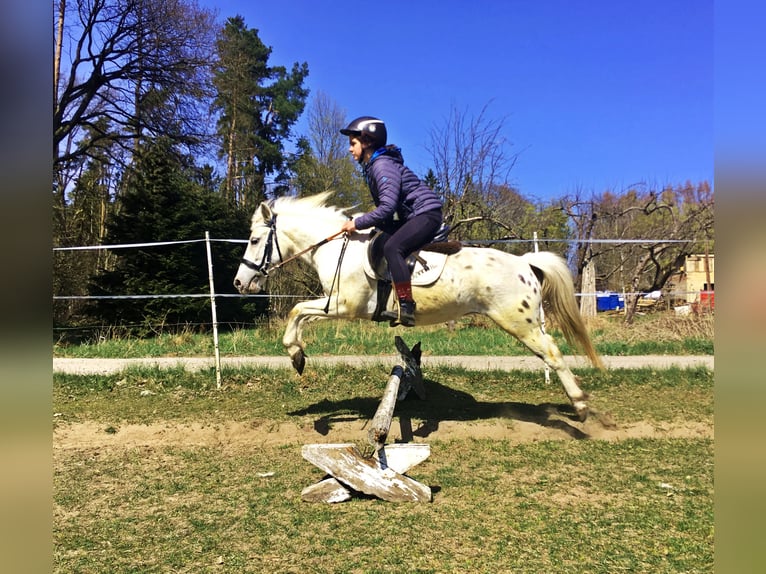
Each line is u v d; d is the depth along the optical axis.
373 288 4.97
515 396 6.61
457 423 5.32
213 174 30.62
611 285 20.64
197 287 15.55
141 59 18.06
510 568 2.71
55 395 6.71
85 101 18.23
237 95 30.61
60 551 2.93
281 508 3.52
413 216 4.73
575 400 5.07
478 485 3.87
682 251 14.89
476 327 13.61
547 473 4.09
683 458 4.40
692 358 8.89
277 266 5.49
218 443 4.95
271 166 39.38
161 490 3.83
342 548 2.96
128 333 13.50
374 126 4.72
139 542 3.04
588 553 2.86
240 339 12.20
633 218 20.08
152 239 15.37
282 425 5.32
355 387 6.95
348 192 30.69
